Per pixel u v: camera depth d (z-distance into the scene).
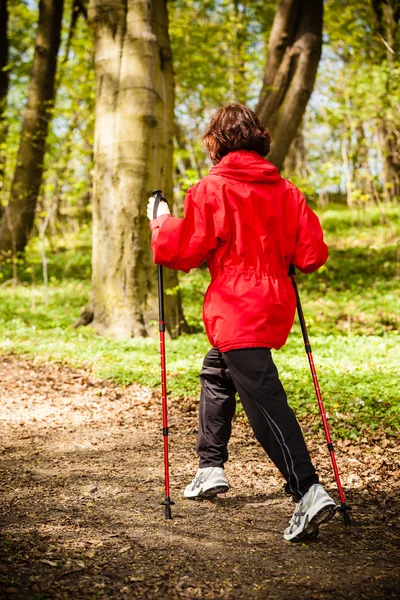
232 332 2.99
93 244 10.07
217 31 15.88
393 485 3.73
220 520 3.26
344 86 14.62
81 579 2.55
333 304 12.13
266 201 3.07
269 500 3.57
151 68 9.70
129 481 3.92
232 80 15.43
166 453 3.34
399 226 16.81
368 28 13.97
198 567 2.69
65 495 3.65
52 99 16.28
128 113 9.65
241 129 3.19
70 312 12.29
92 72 14.42
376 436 4.72
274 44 12.98
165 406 3.37
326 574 2.61
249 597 2.42
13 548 2.85
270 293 3.02
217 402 3.39
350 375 6.55
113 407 5.98
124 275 9.74
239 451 4.56
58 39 16.25
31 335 9.93
